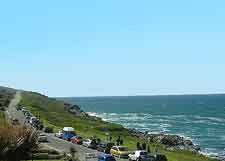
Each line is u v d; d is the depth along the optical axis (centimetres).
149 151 8594
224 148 13938
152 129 19738
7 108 17238
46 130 11350
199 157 9938
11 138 2992
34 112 16688
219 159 10694
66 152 7425
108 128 14000
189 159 9025
